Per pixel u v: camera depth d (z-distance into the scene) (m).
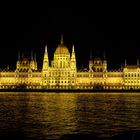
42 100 175.38
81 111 111.69
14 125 77.56
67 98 198.50
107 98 198.25
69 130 71.12
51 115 98.75
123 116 95.94
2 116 95.69
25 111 111.12
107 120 86.69
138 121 84.31
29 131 69.56
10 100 174.50
